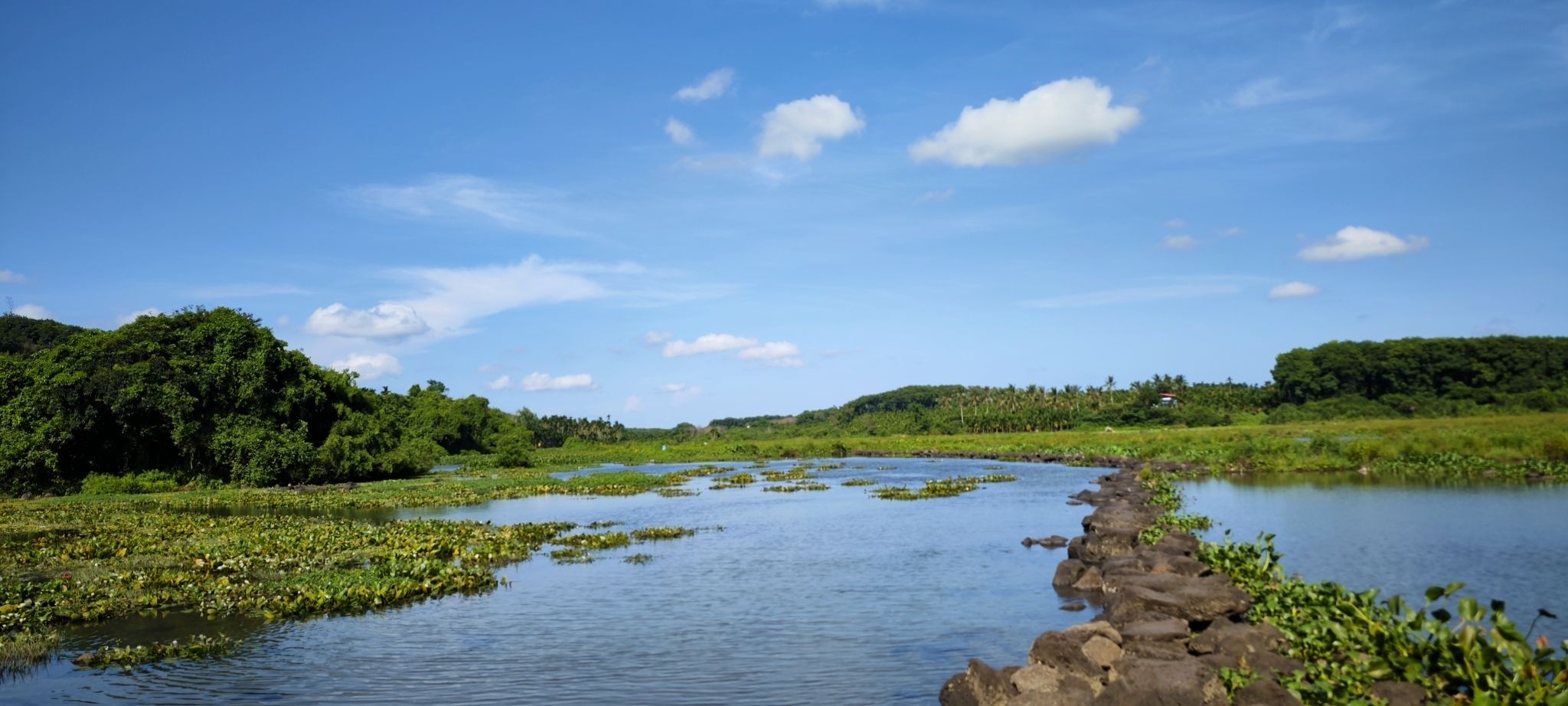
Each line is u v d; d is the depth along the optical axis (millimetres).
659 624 17625
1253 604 15094
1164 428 112062
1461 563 21266
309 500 45562
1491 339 107625
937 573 22484
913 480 54844
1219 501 35031
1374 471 45250
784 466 75125
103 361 52781
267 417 56500
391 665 14922
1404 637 11383
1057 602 18953
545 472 71062
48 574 22766
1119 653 12945
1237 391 140750
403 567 22203
